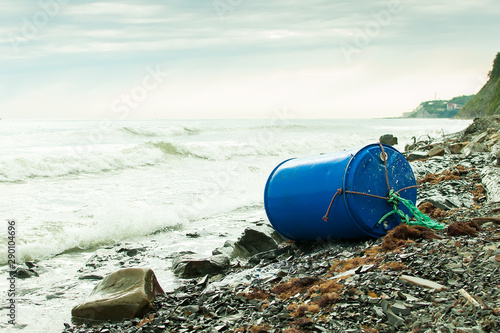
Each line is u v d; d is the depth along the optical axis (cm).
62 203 1302
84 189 1534
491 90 7656
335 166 752
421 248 575
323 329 411
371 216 729
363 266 552
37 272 799
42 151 2370
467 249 538
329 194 739
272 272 709
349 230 743
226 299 561
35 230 1015
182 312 544
